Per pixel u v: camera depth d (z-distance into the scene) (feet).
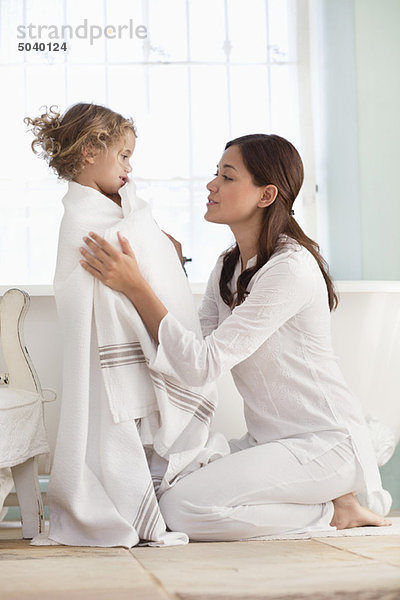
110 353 5.81
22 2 10.50
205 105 10.66
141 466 5.69
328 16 10.49
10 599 3.52
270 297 6.00
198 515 5.74
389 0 10.50
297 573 4.12
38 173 10.31
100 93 10.56
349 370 8.52
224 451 6.33
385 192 10.31
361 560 4.56
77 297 5.84
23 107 10.43
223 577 4.04
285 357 6.26
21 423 6.10
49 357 8.20
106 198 6.18
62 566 4.52
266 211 6.44
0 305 6.63
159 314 5.84
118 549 5.32
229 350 5.89
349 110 10.39
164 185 10.54
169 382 5.94
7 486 6.19
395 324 8.55
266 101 10.73
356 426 6.24
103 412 5.79
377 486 6.18
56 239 10.32
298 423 6.24
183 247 10.53
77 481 5.60
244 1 10.74
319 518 6.10
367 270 10.25
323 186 10.57
